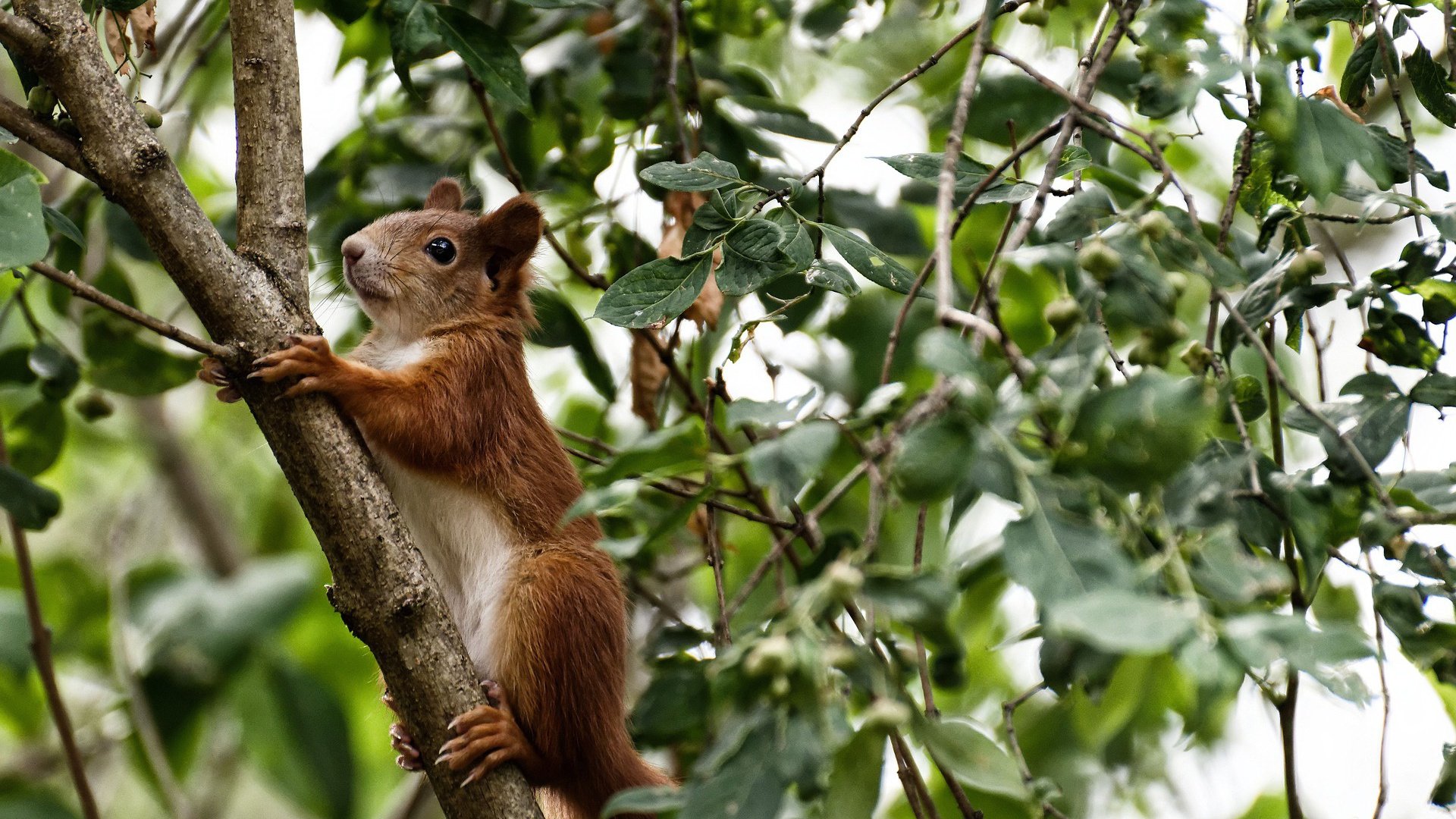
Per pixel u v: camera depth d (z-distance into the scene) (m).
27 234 6.52
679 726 9.26
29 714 13.12
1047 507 4.95
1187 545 5.20
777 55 16.39
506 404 10.38
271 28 8.15
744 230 7.30
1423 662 6.50
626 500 5.67
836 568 4.93
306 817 17.88
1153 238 5.98
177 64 14.15
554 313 11.95
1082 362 5.49
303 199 8.22
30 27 7.43
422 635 7.83
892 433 5.57
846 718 5.14
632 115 12.18
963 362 4.88
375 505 7.79
